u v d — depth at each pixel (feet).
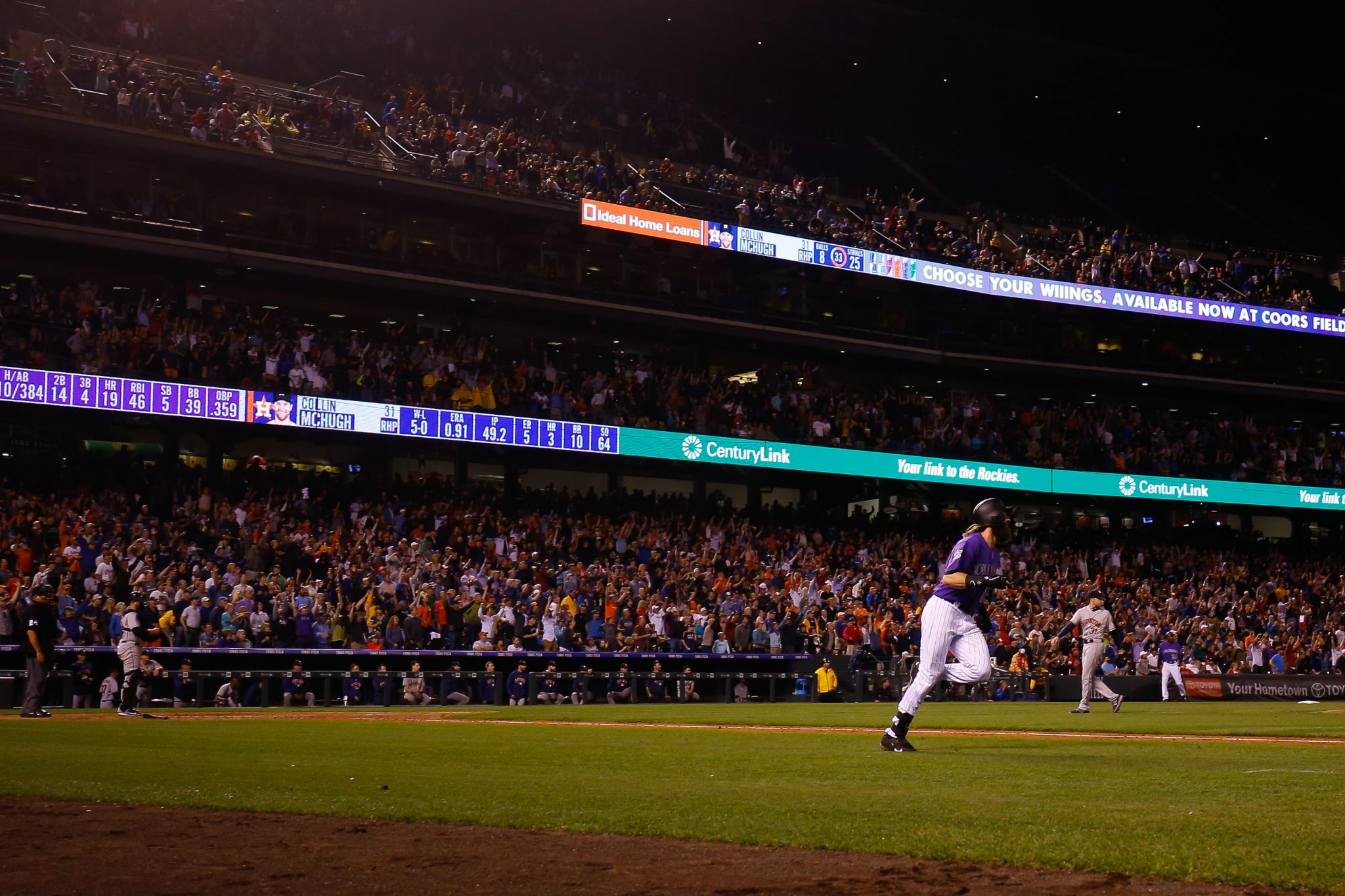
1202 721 55.26
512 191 121.70
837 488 144.97
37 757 30.22
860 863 14.98
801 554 119.75
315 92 129.08
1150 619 124.16
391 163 118.11
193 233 107.86
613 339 138.00
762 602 105.81
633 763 29.09
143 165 109.81
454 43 152.87
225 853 15.88
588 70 157.58
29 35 113.70
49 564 81.20
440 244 125.39
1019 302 153.17
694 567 110.01
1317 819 18.04
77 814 19.51
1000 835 16.65
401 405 108.99
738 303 136.36
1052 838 16.37
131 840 16.89
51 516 88.89
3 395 92.22
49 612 55.36
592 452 117.39
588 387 124.36
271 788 22.93
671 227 126.62
